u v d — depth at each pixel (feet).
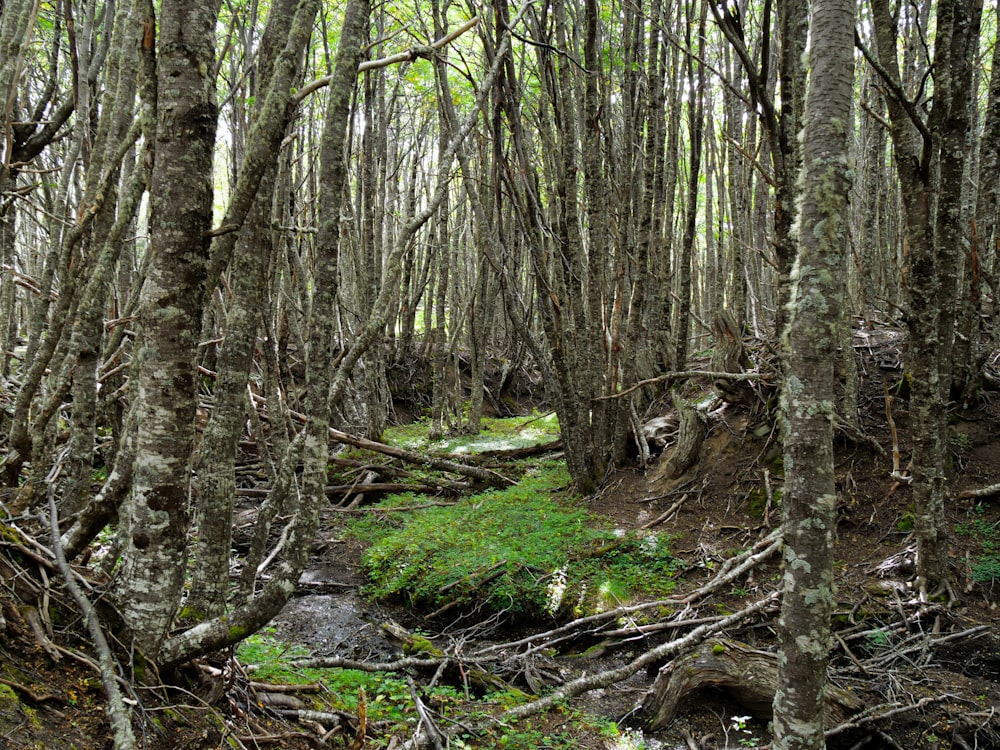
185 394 8.46
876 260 35.91
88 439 12.15
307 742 10.02
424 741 11.51
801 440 8.04
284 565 9.56
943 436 17.37
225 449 10.52
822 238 7.77
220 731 8.75
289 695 11.28
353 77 9.85
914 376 15.92
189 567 16.17
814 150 7.74
